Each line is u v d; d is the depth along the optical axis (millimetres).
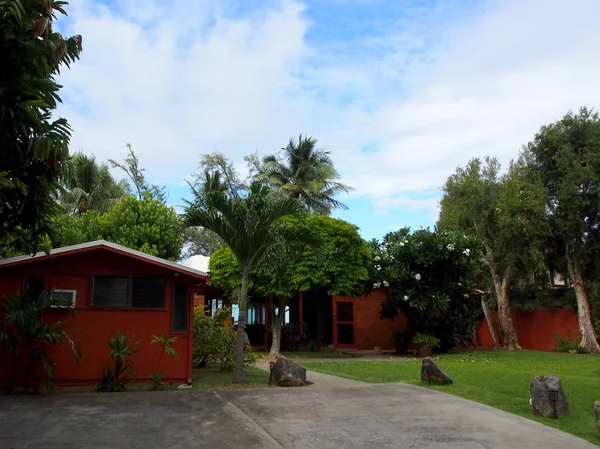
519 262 21953
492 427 6914
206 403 8195
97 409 7660
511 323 23328
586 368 14312
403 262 20172
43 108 6508
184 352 10734
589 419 7574
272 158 35250
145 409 7684
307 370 13500
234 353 13055
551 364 15523
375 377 11766
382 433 6523
